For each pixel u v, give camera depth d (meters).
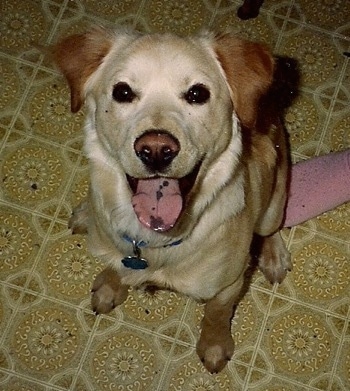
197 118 0.58
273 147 0.76
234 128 0.63
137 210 0.60
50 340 0.86
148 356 0.86
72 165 0.94
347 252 0.93
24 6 1.02
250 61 0.62
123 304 0.88
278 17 1.04
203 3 1.04
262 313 0.89
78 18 1.02
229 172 0.63
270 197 0.78
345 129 0.99
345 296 0.91
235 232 0.68
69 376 0.85
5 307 0.87
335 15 1.04
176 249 0.67
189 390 0.85
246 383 0.85
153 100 0.57
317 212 0.92
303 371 0.87
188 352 0.86
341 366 0.87
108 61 0.62
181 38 0.60
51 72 0.99
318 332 0.89
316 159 0.94
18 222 0.91
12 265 0.89
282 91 1.00
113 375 0.85
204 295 0.73
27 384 0.84
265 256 0.89
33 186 0.93
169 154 0.55
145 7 1.03
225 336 0.83
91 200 0.69
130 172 0.57
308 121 0.99
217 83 0.60
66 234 0.91
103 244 0.72
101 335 0.87
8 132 0.95
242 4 1.03
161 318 0.88
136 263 0.69
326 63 1.02
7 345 0.85
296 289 0.90
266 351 0.87
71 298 0.88
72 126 0.96
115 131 0.58
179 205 0.60
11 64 0.98
